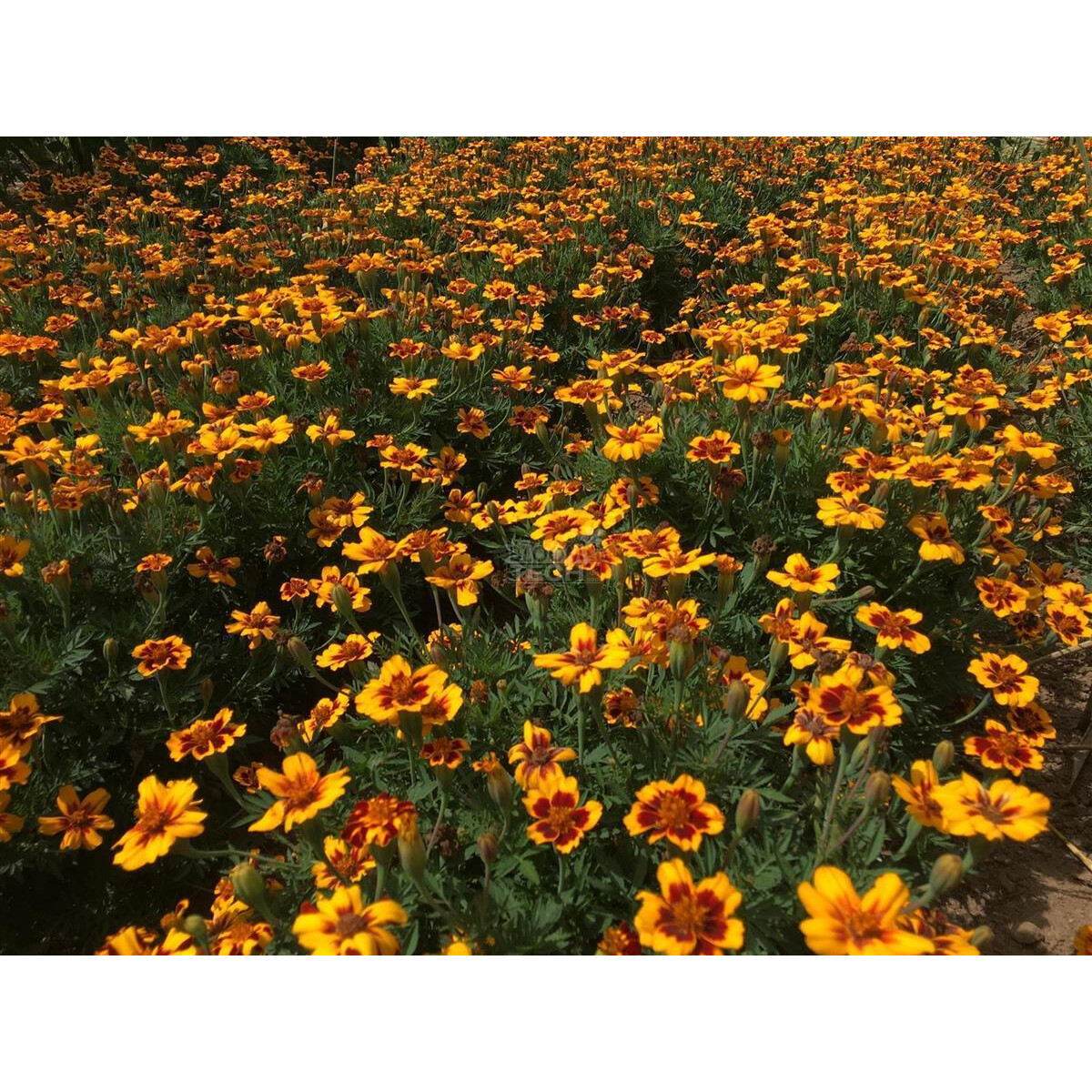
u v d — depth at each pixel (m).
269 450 4.04
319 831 2.06
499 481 5.05
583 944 2.26
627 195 8.17
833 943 1.57
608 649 2.27
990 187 8.64
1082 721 3.62
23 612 3.37
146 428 3.83
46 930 2.95
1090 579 4.15
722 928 1.70
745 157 9.69
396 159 10.55
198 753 2.56
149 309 6.07
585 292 5.89
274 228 7.58
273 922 2.03
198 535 3.82
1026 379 5.44
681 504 3.82
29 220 7.57
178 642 3.15
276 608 4.09
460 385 5.02
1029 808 1.77
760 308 4.97
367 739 2.93
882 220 7.18
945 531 3.03
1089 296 6.38
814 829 2.43
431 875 2.22
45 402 4.80
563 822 2.05
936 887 1.74
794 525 3.59
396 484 4.68
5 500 3.40
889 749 3.23
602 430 4.04
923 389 4.39
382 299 6.58
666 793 2.00
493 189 8.34
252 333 5.29
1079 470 4.77
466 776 2.57
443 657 2.84
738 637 3.27
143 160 9.38
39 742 3.08
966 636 3.43
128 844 2.06
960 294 5.76
